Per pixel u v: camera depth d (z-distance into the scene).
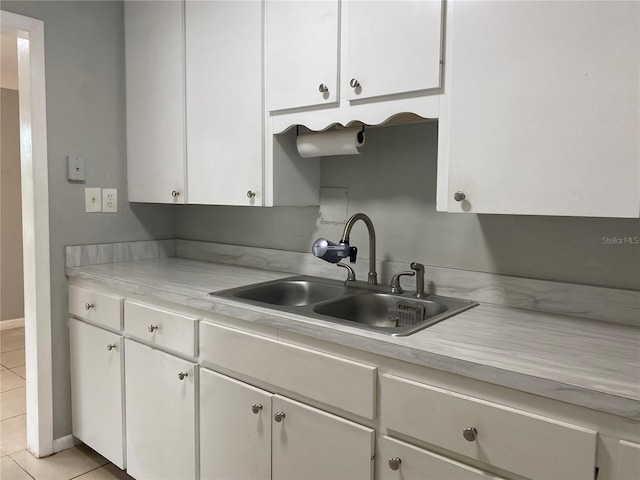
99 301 2.02
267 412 1.42
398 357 1.13
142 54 2.23
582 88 1.11
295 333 1.35
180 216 2.62
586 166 1.11
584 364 1.01
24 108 2.08
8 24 1.94
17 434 2.38
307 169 1.94
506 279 1.54
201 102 1.99
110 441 2.01
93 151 2.27
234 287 1.79
